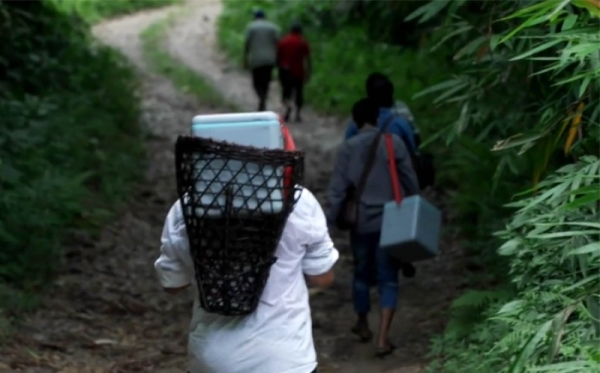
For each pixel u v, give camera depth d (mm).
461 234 14211
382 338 10320
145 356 10258
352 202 10289
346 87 28016
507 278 11148
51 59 20781
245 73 33656
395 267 10352
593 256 6590
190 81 30250
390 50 29531
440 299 12227
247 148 5258
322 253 5598
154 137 21703
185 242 5516
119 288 12516
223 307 5371
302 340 5492
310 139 23516
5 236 11938
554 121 7188
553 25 6965
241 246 5301
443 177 17031
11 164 14289
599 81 6781
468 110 9094
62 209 14086
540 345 6008
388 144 10133
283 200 5316
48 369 9422
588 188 5461
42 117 17000
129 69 27781
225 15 40312
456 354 9289
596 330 5922
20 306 10961
